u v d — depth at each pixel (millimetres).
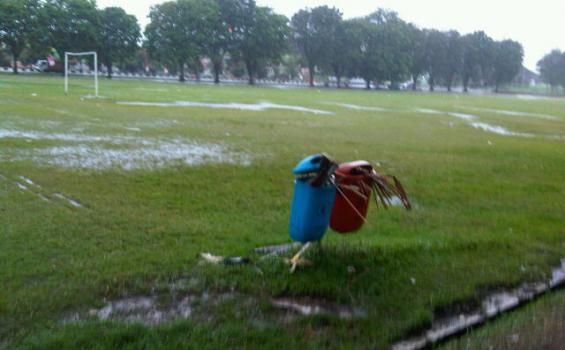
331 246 5406
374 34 74500
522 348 3748
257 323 3902
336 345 3637
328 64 74688
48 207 6648
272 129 16391
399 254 5324
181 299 4266
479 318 4199
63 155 10336
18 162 9367
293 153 11859
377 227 6434
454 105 37406
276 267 4848
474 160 12031
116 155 10664
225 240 5691
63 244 5336
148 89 38656
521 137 17797
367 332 3828
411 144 14391
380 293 4453
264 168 9938
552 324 4113
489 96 67062
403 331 3859
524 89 103500
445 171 10430
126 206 6910
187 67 75312
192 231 5953
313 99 36250
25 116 16516
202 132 14805
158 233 5832
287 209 7176
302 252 4918
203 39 61844
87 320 3832
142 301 4207
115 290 4328
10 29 52938
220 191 8008
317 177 4488
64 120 16125
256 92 43188
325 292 4430
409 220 6828
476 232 6344
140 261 4957
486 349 3732
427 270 4957
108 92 31672
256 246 5523
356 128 17922
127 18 60438
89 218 6281
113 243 5441
